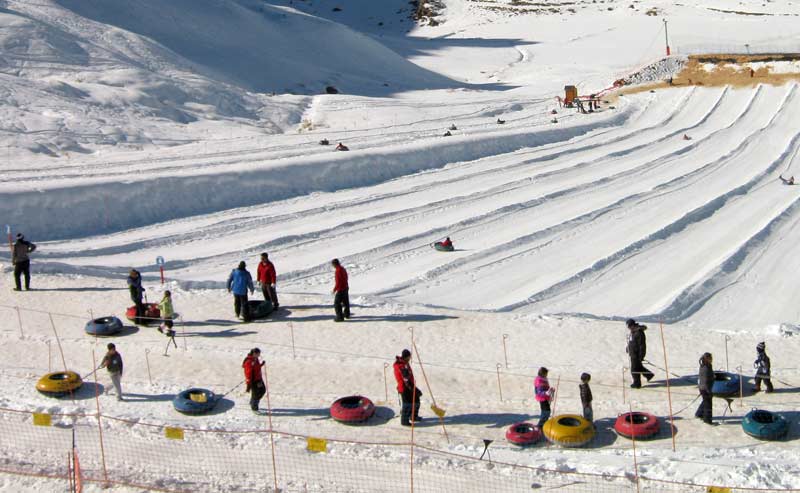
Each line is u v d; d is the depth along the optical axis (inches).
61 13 2972.4
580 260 1363.2
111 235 1453.0
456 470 562.3
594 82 3412.9
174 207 1594.5
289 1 6181.1
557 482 543.2
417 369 743.7
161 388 712.4
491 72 4151.1
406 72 3853.3
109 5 3255.4
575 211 1670.8
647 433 597.0
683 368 735.7
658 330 855.1
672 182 1929.1
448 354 783.1
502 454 582.9
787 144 2316.7
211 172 1696.6
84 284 1036.5
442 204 1715.1
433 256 1371.8
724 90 3006.9
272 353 790.5
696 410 644.7
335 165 1893.5
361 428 631.2
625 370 733.3
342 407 643.5
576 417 609.0
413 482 548.7
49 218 1425.9
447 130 2477.9
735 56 3309.5
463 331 848.9
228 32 3577.8
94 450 602.2
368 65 3801.7
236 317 902.4
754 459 562.6
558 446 590.9
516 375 728.3
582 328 853.8
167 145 2156.7
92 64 2632.9
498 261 1353.3
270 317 903.7
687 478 538.9
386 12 5959.6
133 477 562.9
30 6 2940.5
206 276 1228.5
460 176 1973.4
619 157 2250.2
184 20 3484.3
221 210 1641.2
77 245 1371.8
